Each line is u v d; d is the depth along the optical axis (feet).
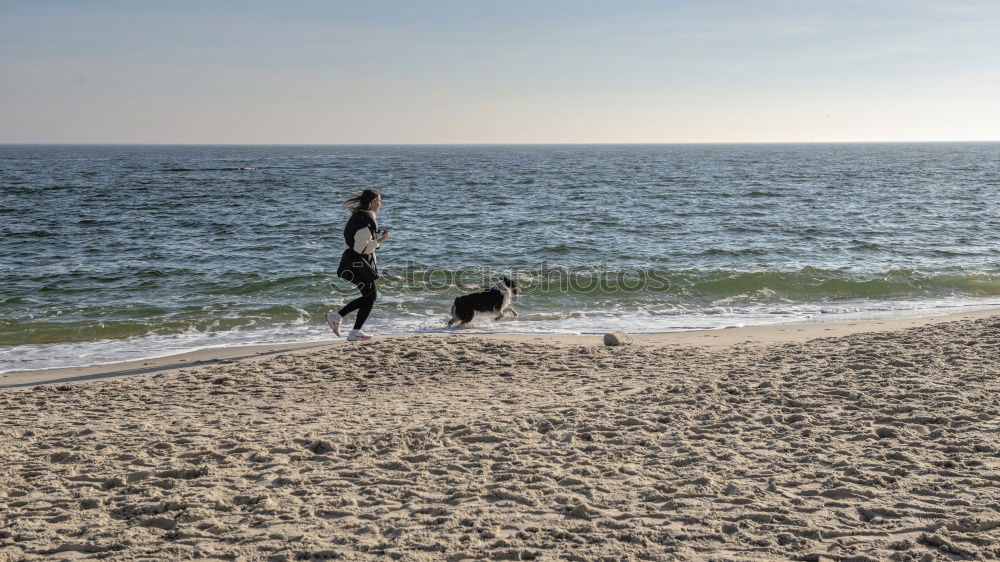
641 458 13.97
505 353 24.38
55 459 14.15
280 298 39.22
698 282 42.65
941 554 9.75
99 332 30.96
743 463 13.55
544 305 37.65
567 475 13.01
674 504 11.64
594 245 59.88
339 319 26.27
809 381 19.47
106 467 13.65
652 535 10.46
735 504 11.65
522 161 359.66
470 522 10.94
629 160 376.07
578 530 10.67
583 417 16.76
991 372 19.71
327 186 145.69
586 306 37.47
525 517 11.19
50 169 229.04
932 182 153.99
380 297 38.55
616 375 21.42
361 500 11.91
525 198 111.45
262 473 13.24
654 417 16.58
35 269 47.98
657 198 110.93
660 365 22.65
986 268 48.49
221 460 14.07
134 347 28.14
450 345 25.35
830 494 11.96
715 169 241.96
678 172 216.74
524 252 56.44
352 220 25.89
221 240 63.26
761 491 12.14
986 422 15.49
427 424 16.33
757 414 16.66
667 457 13.98
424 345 25.31
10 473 13.25
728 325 32.55
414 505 11.68
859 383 19.06
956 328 26.37
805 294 40.93
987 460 13.30
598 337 28.84
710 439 15.03
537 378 21.29
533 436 15.44
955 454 13.65
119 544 10.25
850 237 64.18
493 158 436.76
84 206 95.91
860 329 30.01
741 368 21.54
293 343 28.22
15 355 26.78
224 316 34.35
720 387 19.21
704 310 36.60
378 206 26.18
